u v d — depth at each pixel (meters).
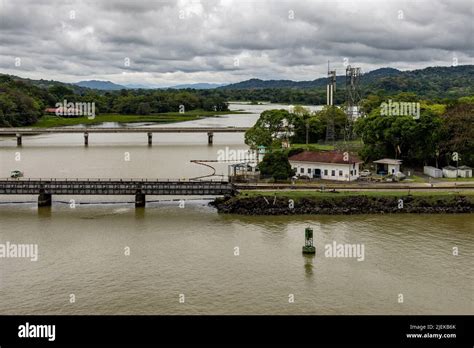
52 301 66.06
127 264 78.12
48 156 192.50
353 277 73.44
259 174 129.38
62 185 113.75
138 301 66.06
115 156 193.12
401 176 129.00
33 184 113.56
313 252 82.31
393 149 148.00
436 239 89.19
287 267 76.94
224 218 103.38
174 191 113.50
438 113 156.75
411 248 84.75
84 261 79.38
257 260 79.75
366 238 89.81
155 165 169.75
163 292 68.62
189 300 66.31
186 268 76.62
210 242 88.31
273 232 93.62
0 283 71.31
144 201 114.06
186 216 105.12
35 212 108.50
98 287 70.12
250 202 107.31
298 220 101.38
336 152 131.00
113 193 113.62
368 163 147.00
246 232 93.75
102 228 96.62
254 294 68.06
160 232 94.00
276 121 180.50
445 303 65.81
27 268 76.56
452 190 114.75
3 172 154.38
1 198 121.19
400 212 106.25
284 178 123.50
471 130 136.25
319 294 68.12
